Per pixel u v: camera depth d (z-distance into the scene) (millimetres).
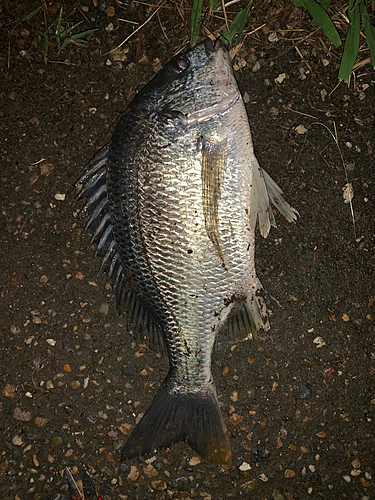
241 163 471
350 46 521
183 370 505
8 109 568
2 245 570
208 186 463
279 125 565
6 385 568
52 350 568
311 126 566
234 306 499
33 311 570
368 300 571
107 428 568
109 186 479
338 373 569
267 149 564
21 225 570
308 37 561
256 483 566
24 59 567
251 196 485
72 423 568
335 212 569
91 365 569
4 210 570
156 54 563
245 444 567
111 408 568
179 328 492
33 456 566
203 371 504
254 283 496
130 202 473
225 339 511
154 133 460
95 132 567
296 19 561
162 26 561
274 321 568
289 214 504
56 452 566
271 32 561
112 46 565
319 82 565
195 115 458
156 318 499
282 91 564
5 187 570
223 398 566
